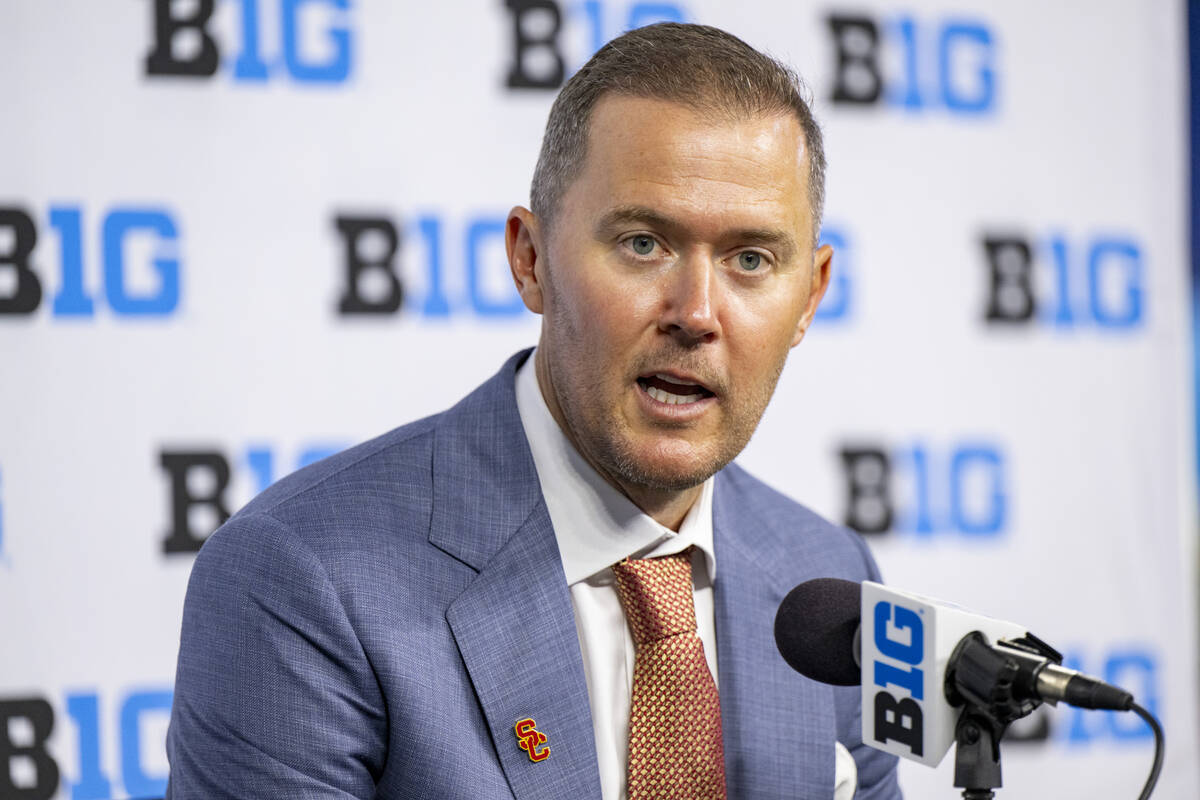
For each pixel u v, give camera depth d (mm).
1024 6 9852
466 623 4969
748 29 9367
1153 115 10031
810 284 5051
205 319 8484
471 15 8906
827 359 9469
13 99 8227
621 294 4656
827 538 6273
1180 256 10031
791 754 5473
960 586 9641
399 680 4789
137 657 8352
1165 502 9953
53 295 8266
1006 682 3799
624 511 5191
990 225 9766
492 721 4871
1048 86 9891
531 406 5398
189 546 8438
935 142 9688
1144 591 9922
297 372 8609
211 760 4773
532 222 5211
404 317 8781
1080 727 9797
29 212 8242
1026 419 9781
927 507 9602
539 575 5121
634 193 4598
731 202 4594
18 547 8188
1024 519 9766
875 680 4137
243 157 8555
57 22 8289
